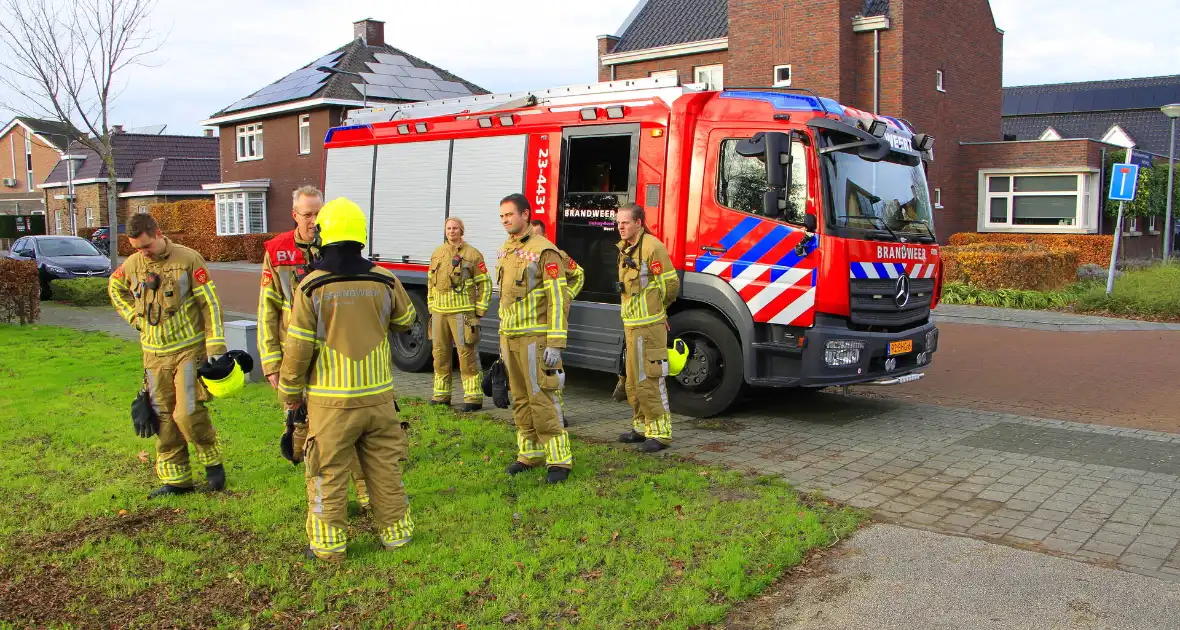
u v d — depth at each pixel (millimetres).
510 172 8930
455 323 7863
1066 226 24609
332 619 3787
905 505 5359
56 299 17375
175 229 37781
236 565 4312
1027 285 16875
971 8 25953
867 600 4043
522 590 4047
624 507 5176
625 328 6590
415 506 5172
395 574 4223
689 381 7914
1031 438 7059
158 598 3959
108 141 18594
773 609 3975
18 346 11078
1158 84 46312
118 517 4953
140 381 8758
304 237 4887
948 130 25219
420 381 9547
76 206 45469
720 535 4754
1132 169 15195
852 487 5719
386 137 10188
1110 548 4648
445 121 9547
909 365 7906
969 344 12281
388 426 4461
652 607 3914
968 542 4707
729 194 7551
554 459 5691
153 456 6117
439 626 3730
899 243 7602
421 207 9805
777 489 5555
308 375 4332
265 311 4762
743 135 7469
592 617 3797
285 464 5922
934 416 7898
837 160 7258
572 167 8445
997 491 5641
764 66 24484
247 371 5242
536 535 4758
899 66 22828
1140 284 15391
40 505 5145
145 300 5094
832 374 7168
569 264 6906
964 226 26250
